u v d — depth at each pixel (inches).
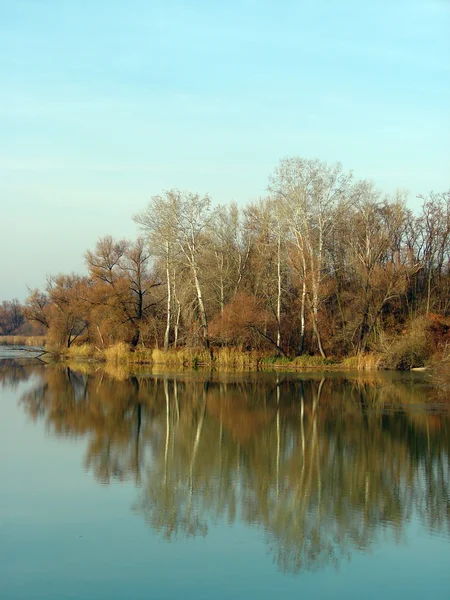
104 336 2726.4
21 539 600.1
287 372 2038.6
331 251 2413.9
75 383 1809.8
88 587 510.3
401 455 918.4
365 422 1159.0
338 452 937.5
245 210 2620.6
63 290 3041.3
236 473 829.2
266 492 749.9
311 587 513.7
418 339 2071.9
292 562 555.8
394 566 553.9
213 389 1632.6
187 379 1860.2
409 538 613.9
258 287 2438.5
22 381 1882.4
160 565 550.3
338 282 2385.6
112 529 630.5
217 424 1154.7
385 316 2310.5
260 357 2178.9
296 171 2139.5
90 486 764.6
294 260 2240.4
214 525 644.1
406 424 1138.7
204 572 538.3
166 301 2593.5
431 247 2492.6
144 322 2581.2
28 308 3289.9
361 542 606.9
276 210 2212.1
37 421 1184.2
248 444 992.2
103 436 1049.5
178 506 698.2
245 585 517.3
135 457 906.7
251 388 1648.6
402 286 2154.3
